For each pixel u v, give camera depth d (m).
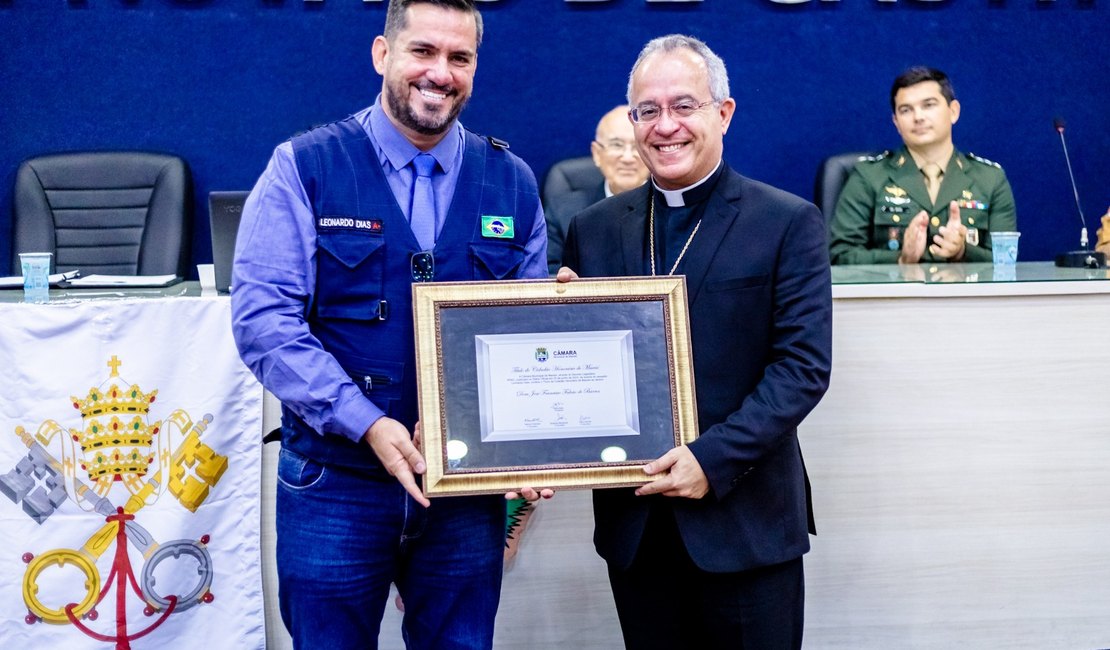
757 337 1.97
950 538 2.63
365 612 1.96
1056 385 2.63
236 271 1.89
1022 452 2.63
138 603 2.37
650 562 2.04
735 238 1.97
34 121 4.46
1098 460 2.65
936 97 3.97
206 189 4.56
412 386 1.92
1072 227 4.97
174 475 2.39
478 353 1.87
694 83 1.93
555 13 4.64
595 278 1.92
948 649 2.65
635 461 1.87
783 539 1.98
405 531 1.93
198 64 4.51
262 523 2.49
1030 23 4.82
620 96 4.70
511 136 4.68
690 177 1.99
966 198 4.01
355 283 1.89
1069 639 2.68
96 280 2.96
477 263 1.97
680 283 1.93
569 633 2.58
